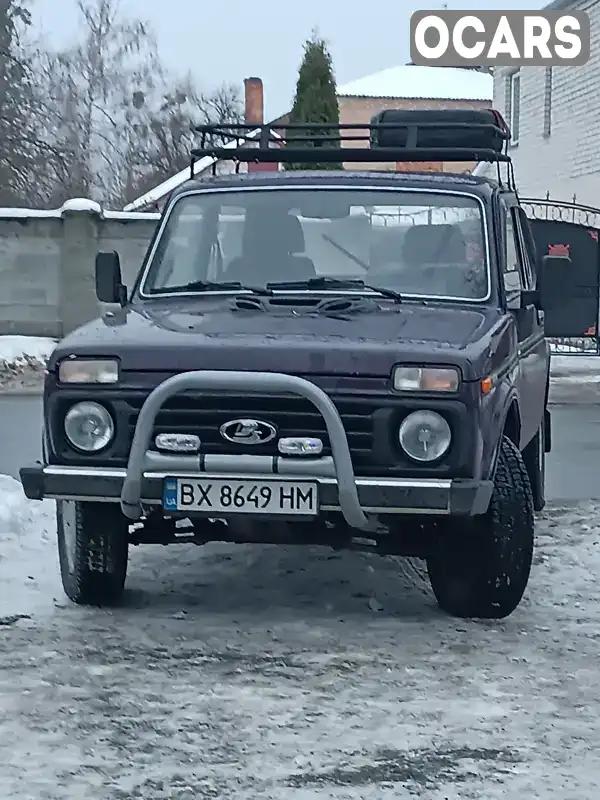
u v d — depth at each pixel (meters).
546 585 8.48
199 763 6.07
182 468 7.17
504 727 6.41
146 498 7.21
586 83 28.03
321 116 36.84
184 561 8.96
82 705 6.57
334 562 8.96
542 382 9.89
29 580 8.38
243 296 8.12
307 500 7.13
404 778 5.97
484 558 7.57
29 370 22.36
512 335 8.02
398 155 8.93
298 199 8.48
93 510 7.71
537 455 10.26
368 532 7.60
